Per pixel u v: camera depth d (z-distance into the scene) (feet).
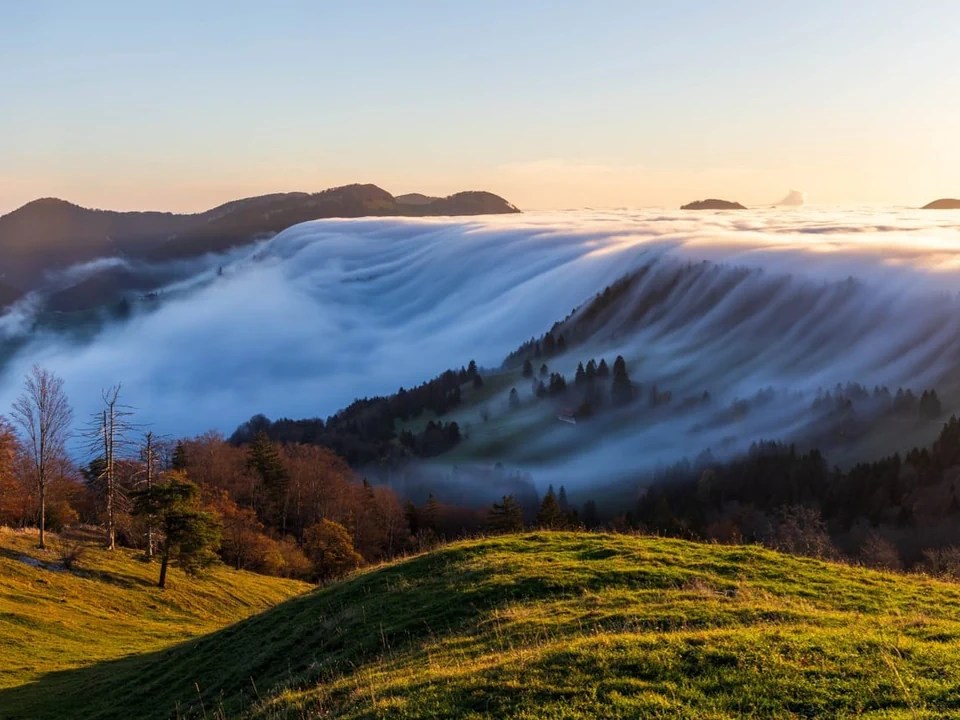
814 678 45.01
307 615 96.89
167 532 208.85
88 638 145.69
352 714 50.06
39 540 215.92
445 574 93.15
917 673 45.06
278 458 385.50
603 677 47.93
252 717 61.77
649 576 81.15
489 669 52.75
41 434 219.61
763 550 95.25
